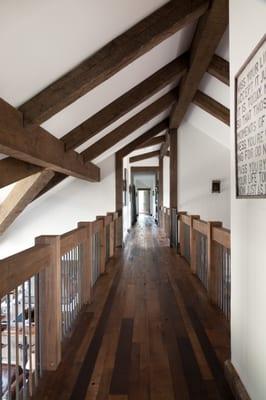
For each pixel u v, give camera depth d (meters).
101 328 3.05
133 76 4.13
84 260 3.72
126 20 2.82
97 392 2.07
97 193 8.28
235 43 2.09
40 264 2.12
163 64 4.48
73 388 2.11
